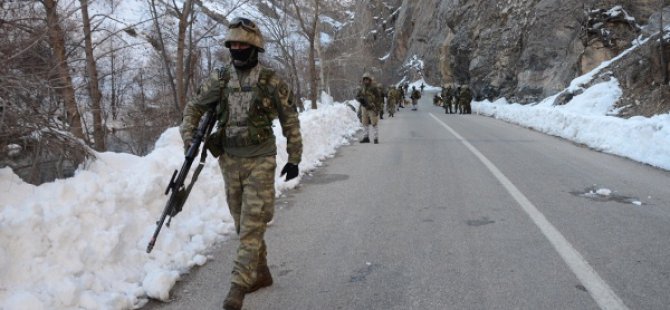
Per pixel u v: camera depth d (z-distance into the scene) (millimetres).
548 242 4867
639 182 7660
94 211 4223
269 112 3562
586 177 8078
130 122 16938
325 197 6996
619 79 19141
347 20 33094
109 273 3922
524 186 7398
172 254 4516
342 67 38031
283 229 5539
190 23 15359
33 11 6051
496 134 15344
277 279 4168
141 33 14586
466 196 6832
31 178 4676
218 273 4297
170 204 3494
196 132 3535
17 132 4531
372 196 6984
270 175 3574
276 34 25141
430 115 27438
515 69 35625
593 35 23375
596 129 12211
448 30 61531
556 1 31094
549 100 24625
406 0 82812
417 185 7625
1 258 3422
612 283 3900
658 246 4723
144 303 3734
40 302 3326
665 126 9891
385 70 86062
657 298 3633
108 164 5387
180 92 14688
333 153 11383
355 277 4160
